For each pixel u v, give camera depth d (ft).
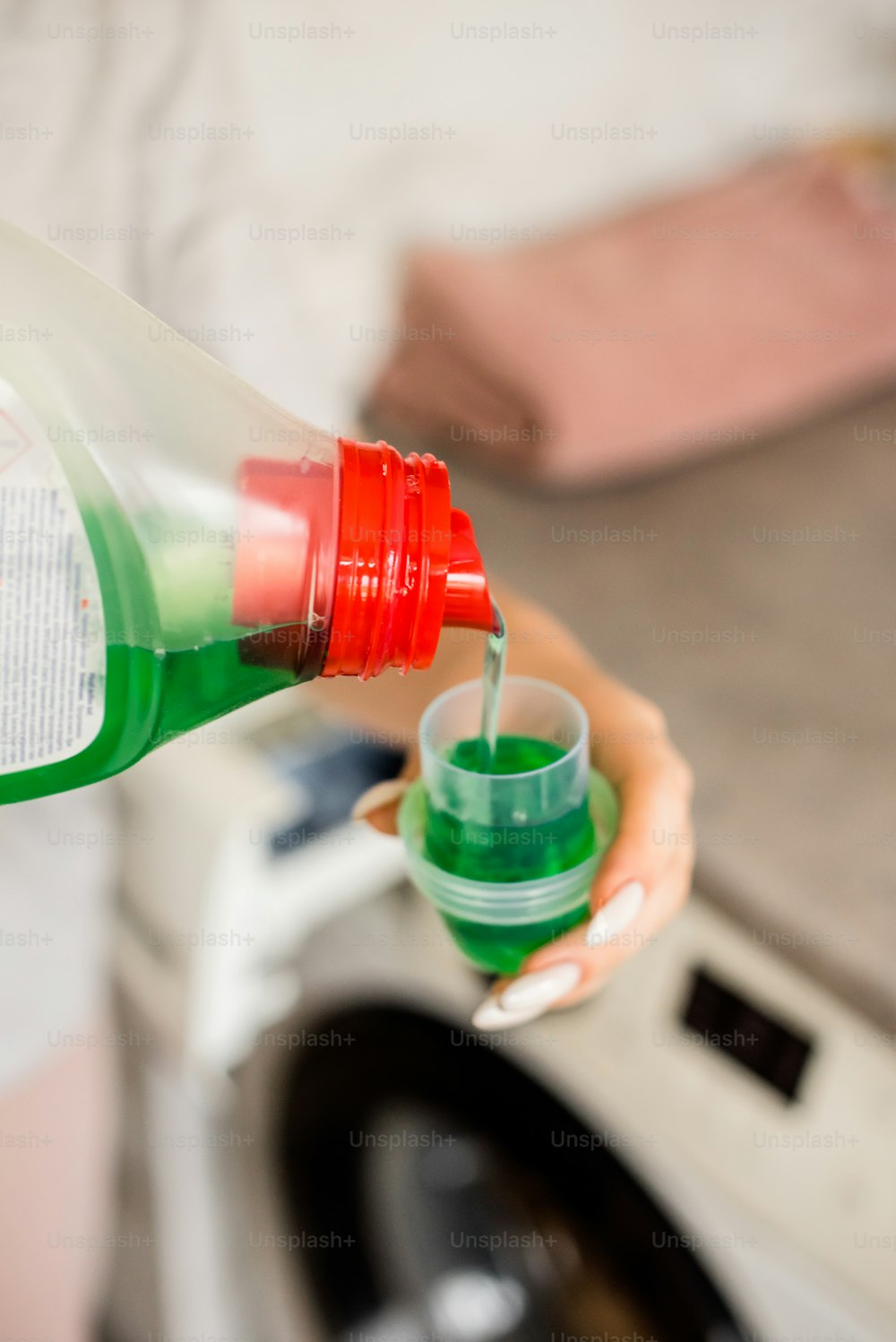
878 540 3.21
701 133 4.95
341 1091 2.96
